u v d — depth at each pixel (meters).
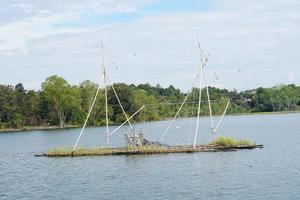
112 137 144.62
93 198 50.62
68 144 124.12
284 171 62.25
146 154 82.75
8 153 104.75
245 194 49.47
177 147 86.06
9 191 56.75
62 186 58.28
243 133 143.62
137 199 49.28
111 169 68.88
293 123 192.75
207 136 135.62
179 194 50.66
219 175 60.84
